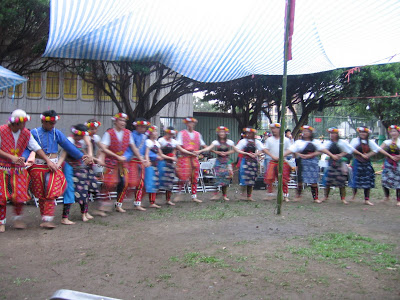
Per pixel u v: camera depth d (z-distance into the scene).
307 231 4.65
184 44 6.15
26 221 5.17
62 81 11.90
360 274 3.17
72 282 3.02
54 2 4.41
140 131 6.02
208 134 16.38
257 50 6.50
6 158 4.41
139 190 6.08
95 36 5.49
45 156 4.58
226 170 7.06
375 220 5.40
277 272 3.21
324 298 2.72
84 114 12.12
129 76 9.52
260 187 8.74
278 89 12.41
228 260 3.51
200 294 2.81
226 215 5.61
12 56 9.16
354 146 6.86
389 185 6.79
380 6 4.96
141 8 5.05
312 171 6.92
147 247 3.94
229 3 5.13
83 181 5.12
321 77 11.83
